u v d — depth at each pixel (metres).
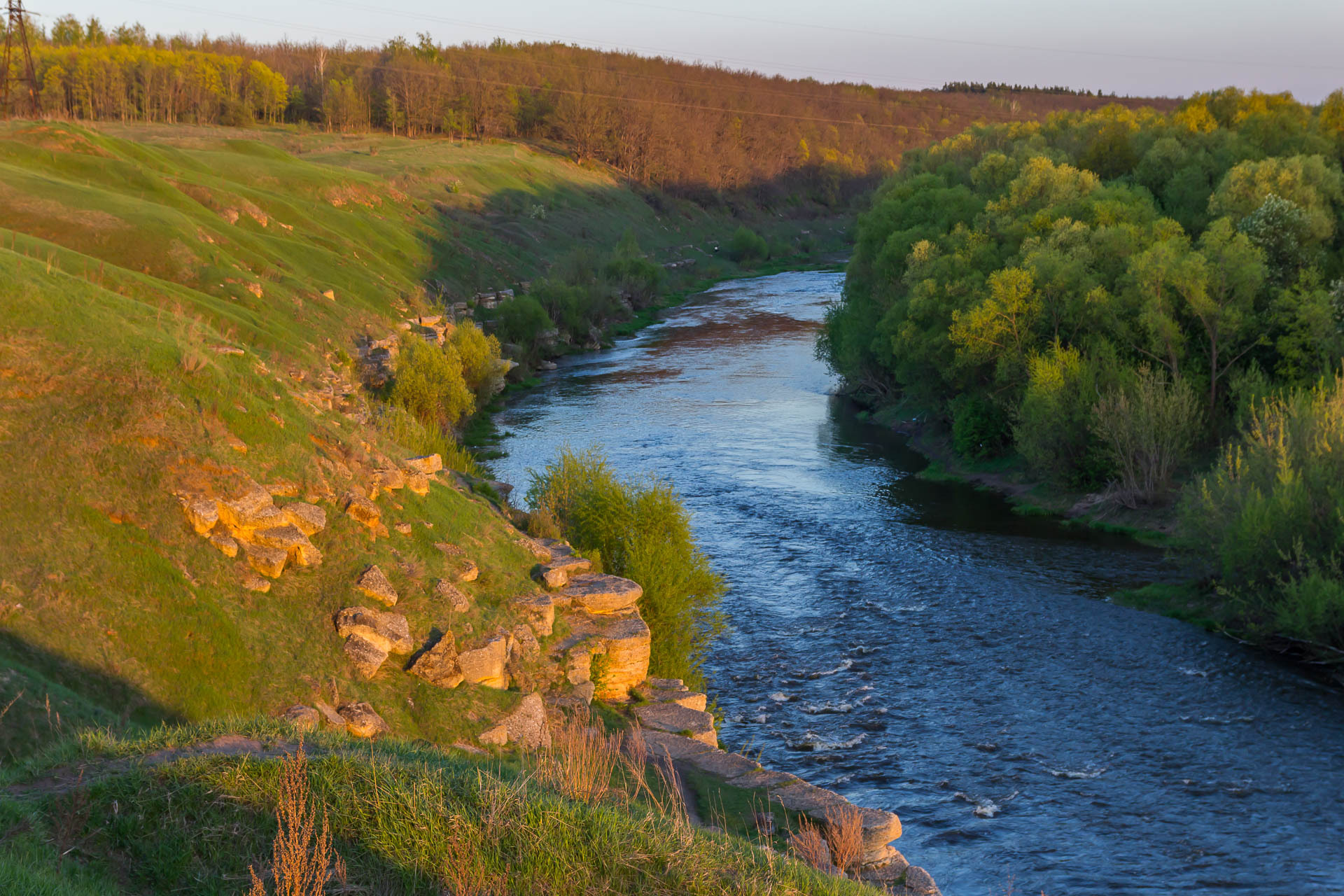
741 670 30.78
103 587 15.75
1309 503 32.44
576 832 9.89
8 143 63.47
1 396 18.11
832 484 51.84
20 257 22.41
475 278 98.50
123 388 19.22
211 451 18.98
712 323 109.75
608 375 82.69
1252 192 55.47
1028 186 65.69
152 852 8.83
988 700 28.67
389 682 17.73
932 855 21.30
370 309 68.25
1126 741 26.23
